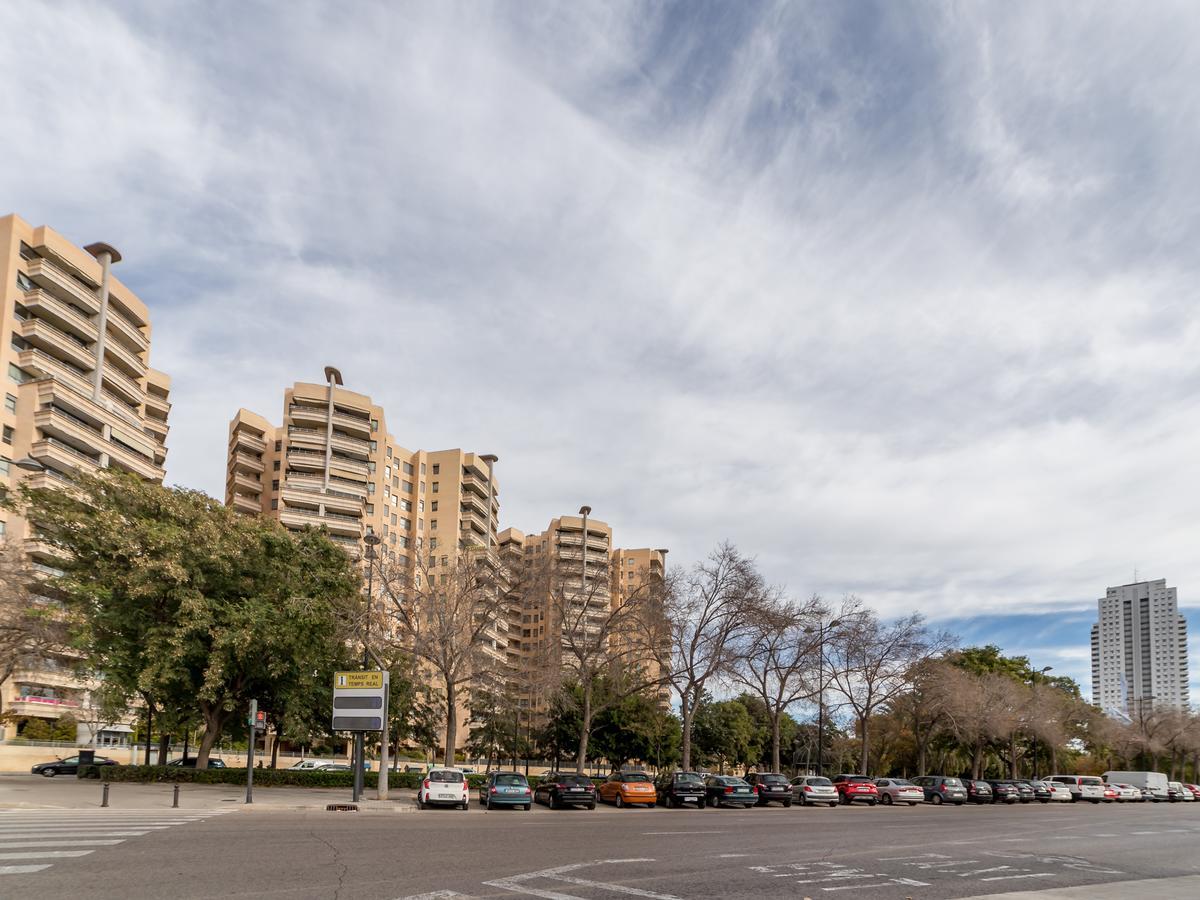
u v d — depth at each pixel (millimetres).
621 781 36719
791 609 47750
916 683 58344
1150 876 15359
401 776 38188
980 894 12297
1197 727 87438
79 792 29078
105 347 71688
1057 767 93750
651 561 126375
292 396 100750
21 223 64812
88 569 37375
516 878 12430
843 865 15453
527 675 47219
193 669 38188
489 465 117188
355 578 42344
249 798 27391
